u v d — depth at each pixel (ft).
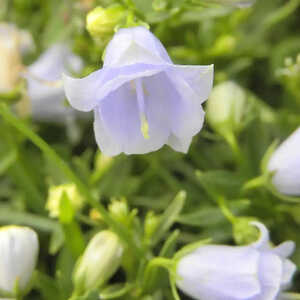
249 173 0.63
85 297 0.54
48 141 0.73
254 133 0.66
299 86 0.68
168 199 0.67
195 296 0.55
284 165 0.60
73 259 0.60
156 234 0.59
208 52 0.70
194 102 0.49
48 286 0.60
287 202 0.65
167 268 0.56
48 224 0.64
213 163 0.69
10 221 0.65
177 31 0.70
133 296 0.59
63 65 0.70
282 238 0.66
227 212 0.60
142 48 0.49
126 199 0.67
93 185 0.65
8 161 0.66
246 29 0.76
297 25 0.77
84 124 0.72
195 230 0.66
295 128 0.69
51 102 0.69
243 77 0.74
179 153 0.68
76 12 0.68
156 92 0.52
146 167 0.70
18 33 0.71
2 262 0.55
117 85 0.49
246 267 0.53
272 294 0.54
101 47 0.62
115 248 0.56
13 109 0.69
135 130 0.52
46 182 0.68
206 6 0.59
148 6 0.59
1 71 0.66
